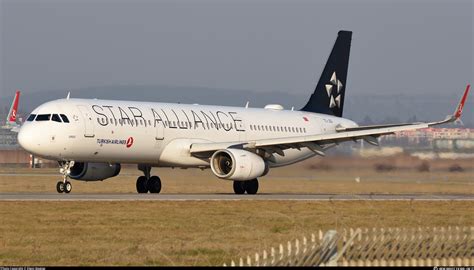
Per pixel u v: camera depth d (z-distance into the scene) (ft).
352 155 591.37
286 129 543.39
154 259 215.31
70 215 305.73
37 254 221.46
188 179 579.48
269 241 251.39
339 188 546.67
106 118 437.17
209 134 490.49
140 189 493.36
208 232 269.44
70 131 422.82
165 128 464.24
